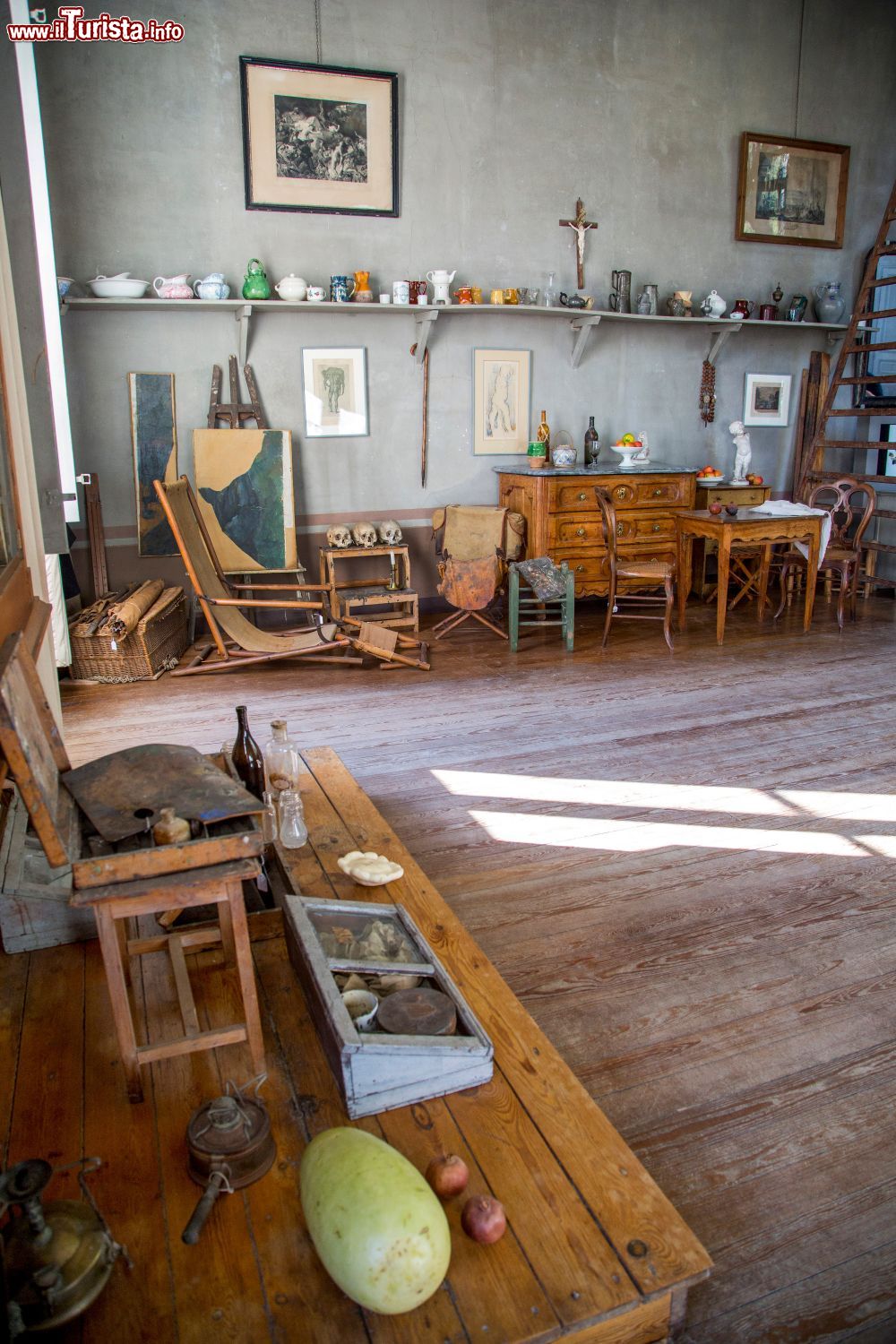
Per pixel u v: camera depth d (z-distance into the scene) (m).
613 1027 2.18
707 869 2.92
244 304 5.39
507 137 6.10
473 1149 1.59
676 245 6.76
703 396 7.08
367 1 5.59
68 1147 1.63
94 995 2.07
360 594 5.59
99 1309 1.32
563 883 2.84
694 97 6.57
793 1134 1.86
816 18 6.83
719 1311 1.49
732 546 5.66
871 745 3.97
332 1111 1.68
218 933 2.12
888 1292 1.54
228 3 5.31
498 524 5.99
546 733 4.14
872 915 2.66
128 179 5.30
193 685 4.92
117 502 5.62
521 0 5.93
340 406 6.03
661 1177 1.75
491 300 6.14
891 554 7.16
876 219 7.44
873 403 7.56
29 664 1.90
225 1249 1.41
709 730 4.16
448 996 1.82
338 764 3.22
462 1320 1.29
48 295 4.96
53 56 5.03
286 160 5.59
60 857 1.54
